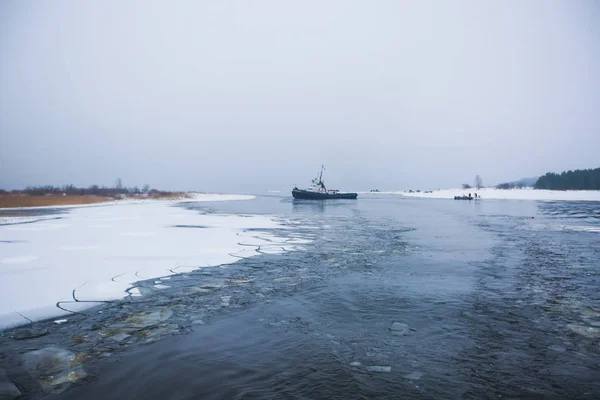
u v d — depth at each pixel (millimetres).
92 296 8273
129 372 4938
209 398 4316
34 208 45000
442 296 8289
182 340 5973
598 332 6188
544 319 6816
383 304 7766
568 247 15148
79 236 18000
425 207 51625
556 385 4543
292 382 4668
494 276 10172
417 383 4609
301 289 8906
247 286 9172
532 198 88562
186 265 11570
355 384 4602
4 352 5523
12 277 9836
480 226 23906
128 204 59406
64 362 5227
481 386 4531
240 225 24141
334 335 6168
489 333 6184
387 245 15727
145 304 7777
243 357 5379
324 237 18312
